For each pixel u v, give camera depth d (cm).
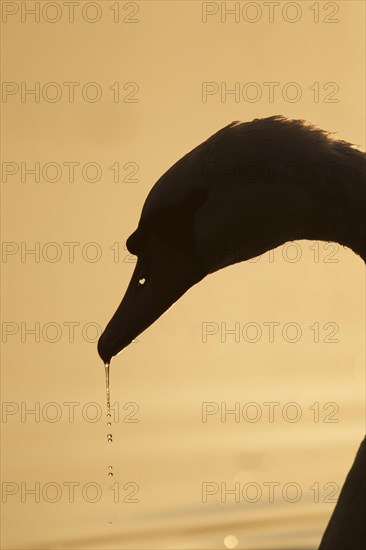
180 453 1633
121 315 632
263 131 598
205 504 1374
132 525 1306
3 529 1305
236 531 1263
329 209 586
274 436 1712
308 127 595
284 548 1209
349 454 1600
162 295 629
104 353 632
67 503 1405
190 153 615
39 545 1249
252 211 599
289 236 602
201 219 610
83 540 1263
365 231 581
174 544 1233
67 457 1611
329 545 577
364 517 572
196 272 621
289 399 1967
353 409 1872
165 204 614
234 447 1639
